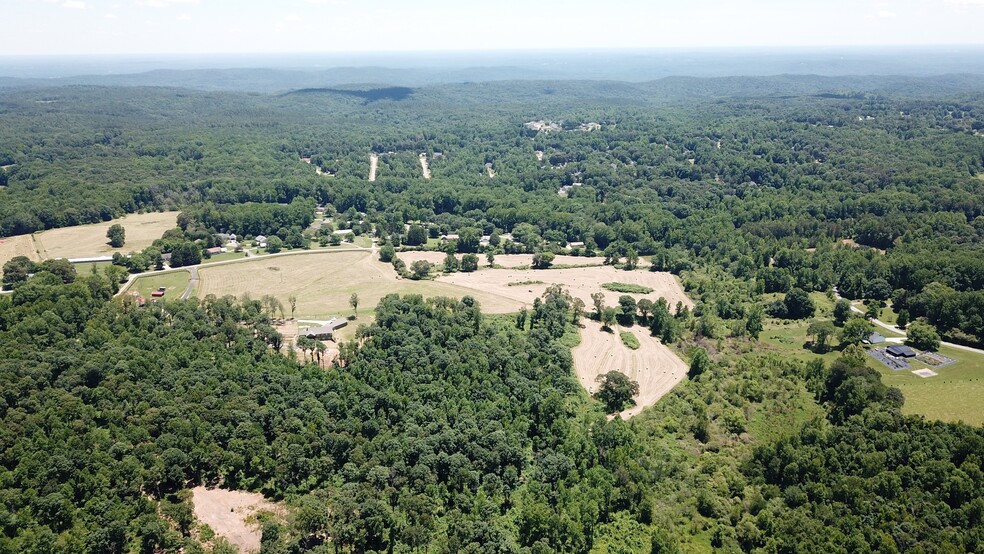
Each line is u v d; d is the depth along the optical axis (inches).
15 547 5639.8
